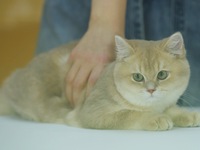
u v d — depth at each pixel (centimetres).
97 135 143
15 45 366
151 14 238
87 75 176
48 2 248
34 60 208
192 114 160
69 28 245
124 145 131
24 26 363
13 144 146
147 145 130
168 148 128
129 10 233
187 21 235
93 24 185
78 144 135
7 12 362
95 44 179
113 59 178
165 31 238
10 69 365
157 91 153
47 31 249
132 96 157
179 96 164
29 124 174
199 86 231
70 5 244
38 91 195
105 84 165
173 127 155
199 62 235
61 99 188
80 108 173
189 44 236
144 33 238
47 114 189
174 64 157
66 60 193
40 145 139
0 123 177
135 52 158
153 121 149
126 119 155
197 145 129
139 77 155
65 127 163
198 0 233
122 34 185
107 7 185
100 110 162
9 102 209
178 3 235
